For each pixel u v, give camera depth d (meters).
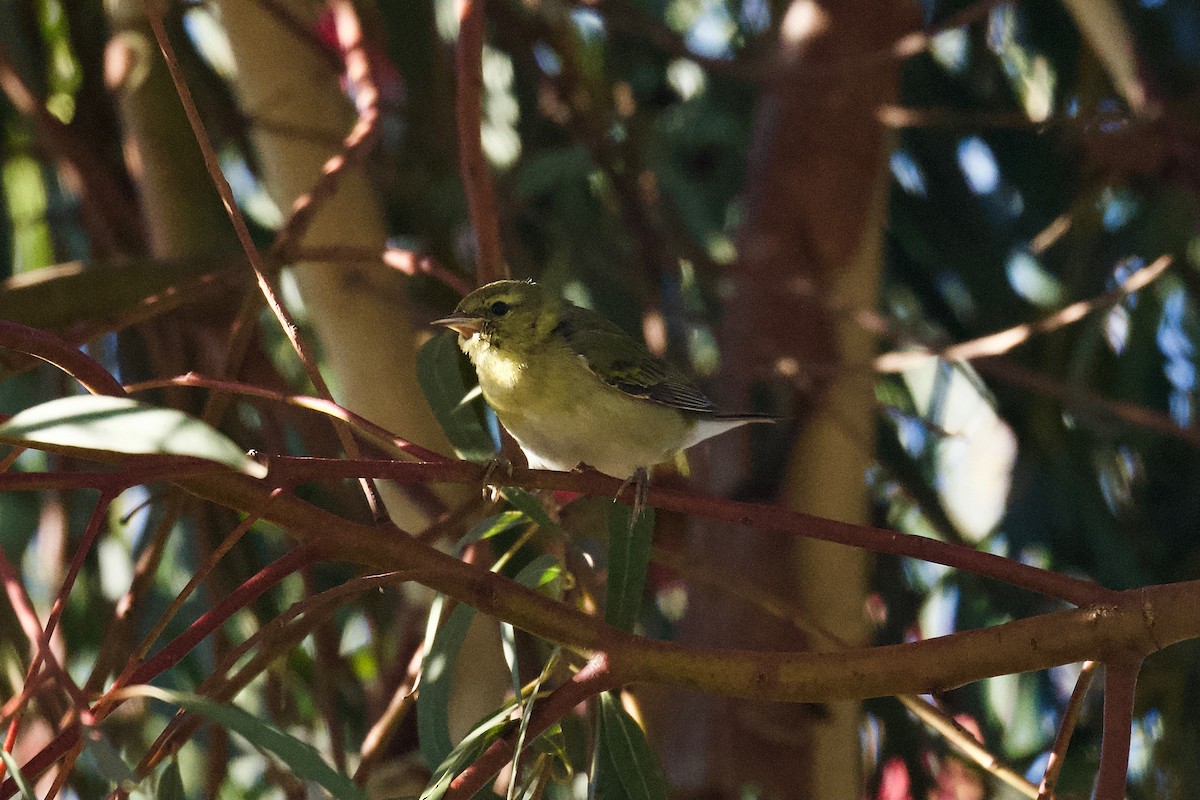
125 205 10.98
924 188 12.45
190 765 11.11
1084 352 10.09
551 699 5.04
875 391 10.91
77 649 10.98
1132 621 4.64
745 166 13.21
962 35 12.77
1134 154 10.07
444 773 5.18
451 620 5.78
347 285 9.26
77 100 11.22
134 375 10.75
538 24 12.09
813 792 9.30
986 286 12.21
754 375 10.13
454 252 11.62
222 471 4.54
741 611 9.66
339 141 9.66
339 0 8.41
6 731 4.80
